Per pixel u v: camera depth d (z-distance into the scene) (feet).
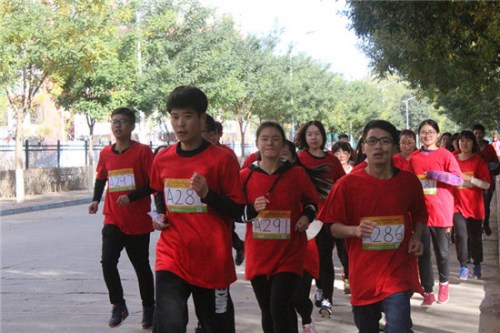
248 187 19.69
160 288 16.30
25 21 77.77
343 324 24.85
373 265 16.55
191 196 16.35
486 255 42.22
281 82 142.82
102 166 25.38
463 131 34.73
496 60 51.34
